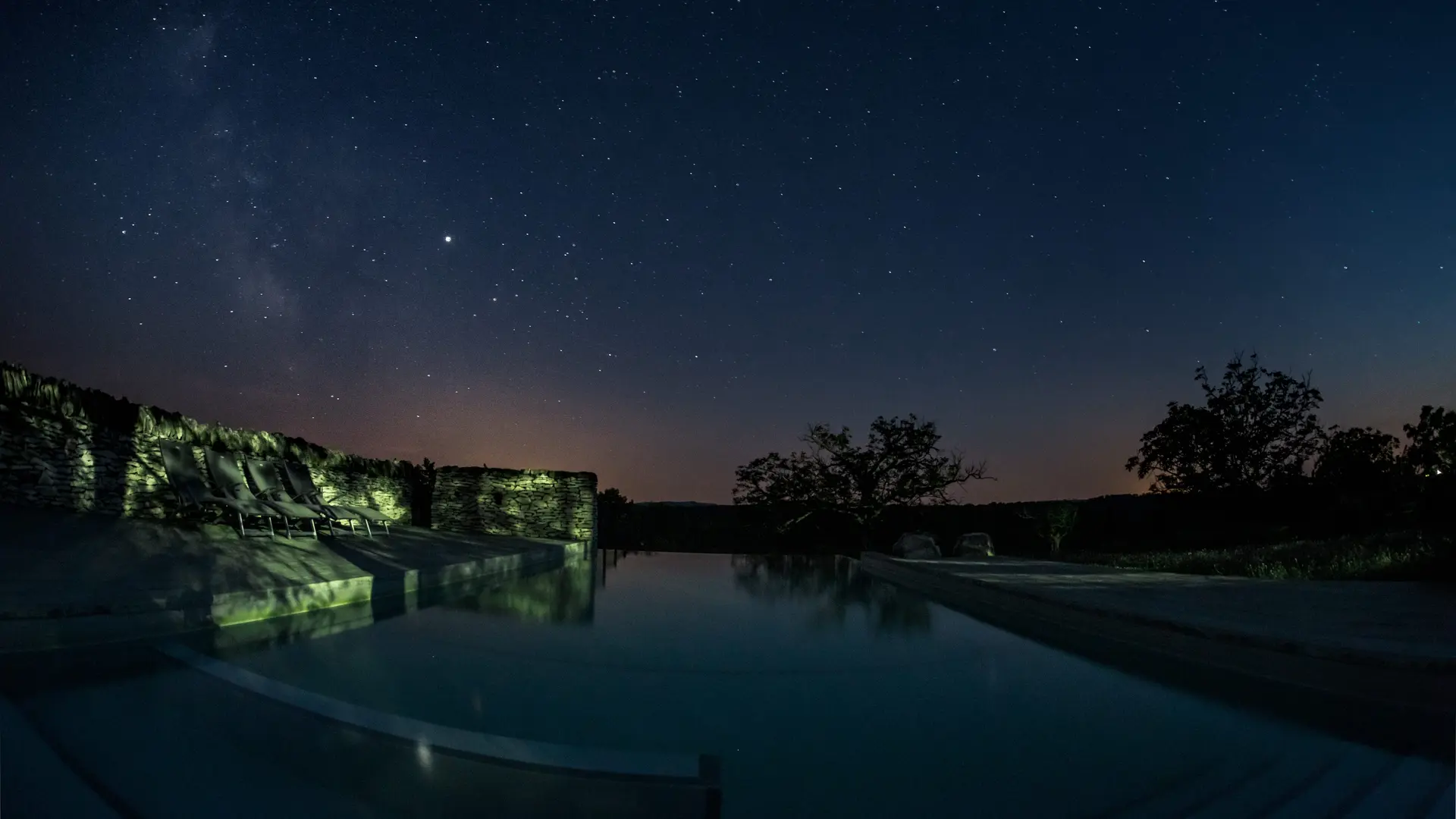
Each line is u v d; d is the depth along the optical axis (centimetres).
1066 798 273
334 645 504
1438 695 406
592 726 348
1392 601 721
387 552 1037
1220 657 532
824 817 252
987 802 268
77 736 281
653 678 455
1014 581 979
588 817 236
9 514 691
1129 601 727
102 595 483
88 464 824
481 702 378
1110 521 2284
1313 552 1196
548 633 605
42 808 216
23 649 416
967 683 464
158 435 933
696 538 2653
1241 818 255
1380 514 1567
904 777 294
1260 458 2138
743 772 295
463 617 677
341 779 254
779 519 2475
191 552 725
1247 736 354
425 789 249
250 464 1050
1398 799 273
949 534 2483
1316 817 257
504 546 1431
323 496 1278
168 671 387
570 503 1764
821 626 711
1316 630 533
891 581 1333
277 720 310
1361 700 426
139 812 220
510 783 254
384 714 314
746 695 422
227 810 224
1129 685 464
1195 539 1905
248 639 512
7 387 732
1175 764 313
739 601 920
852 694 431
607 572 1333
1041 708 404
